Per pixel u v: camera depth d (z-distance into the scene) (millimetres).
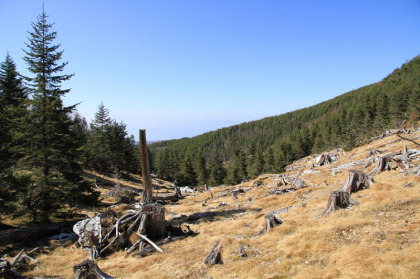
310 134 115062
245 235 12727
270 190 24484
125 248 14039
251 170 85188
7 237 13789
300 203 16344
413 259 6441
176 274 9703
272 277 7680
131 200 31500
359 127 81375
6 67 31234
